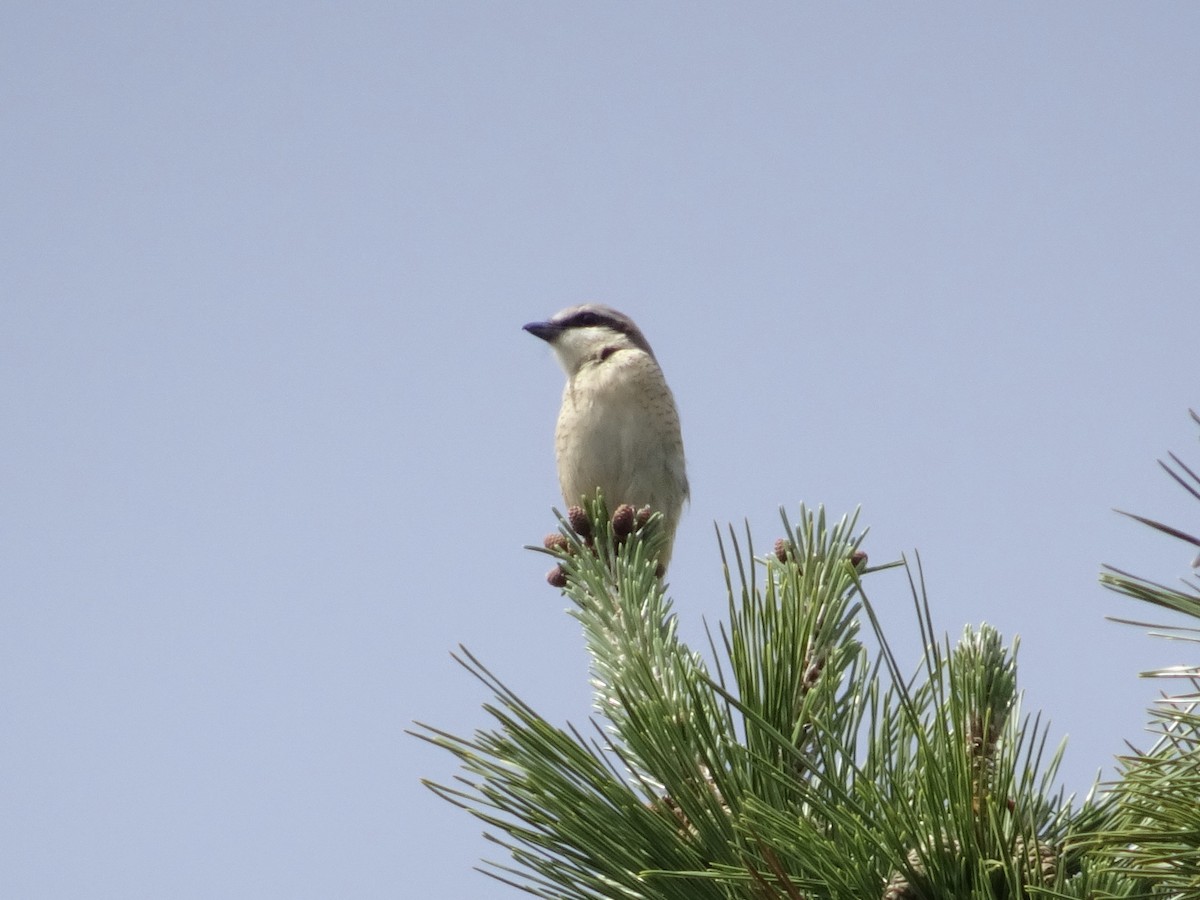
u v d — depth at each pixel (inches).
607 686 203.0
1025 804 166.6
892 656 162.2
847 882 159.9
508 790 173.8
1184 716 152.8
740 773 176.4
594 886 171.5
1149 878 150.4
